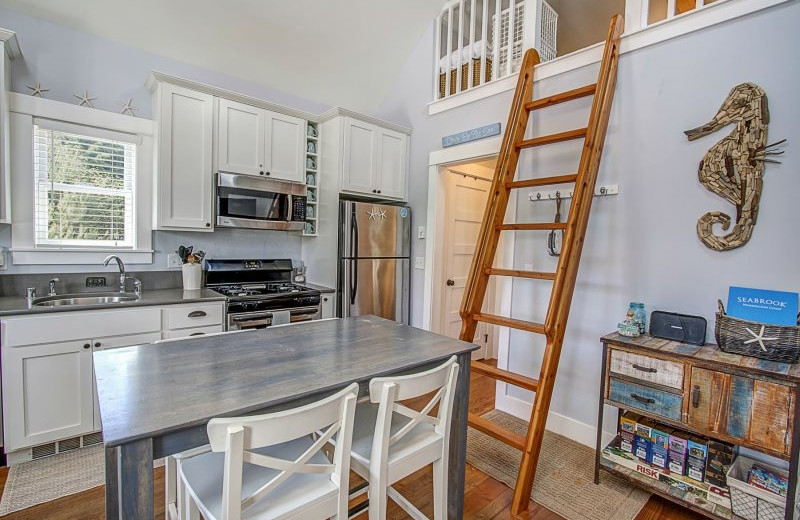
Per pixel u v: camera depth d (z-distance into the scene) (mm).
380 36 3346
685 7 2295
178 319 2463
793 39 1695
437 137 3391
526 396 2730
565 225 2021
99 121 2596
